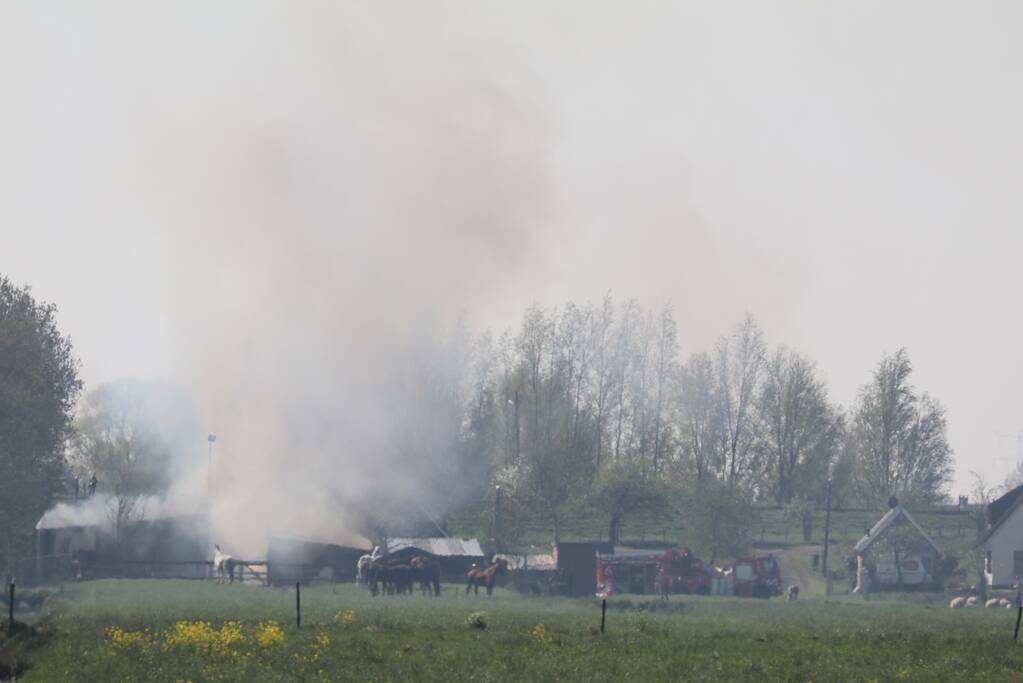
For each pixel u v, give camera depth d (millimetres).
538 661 118875
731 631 152750
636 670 115438
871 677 114688
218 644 126125
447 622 153250
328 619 155875
